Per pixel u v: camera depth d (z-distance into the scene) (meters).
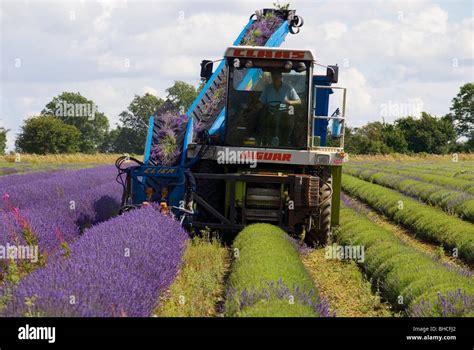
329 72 13.98
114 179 26.06
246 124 14.10
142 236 10.55
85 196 17.67
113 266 8.59
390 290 10.41
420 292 9.51
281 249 11.01
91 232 11.05
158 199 14.02
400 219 21.17
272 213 14.16
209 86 16.27
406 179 34.81
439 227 17.58
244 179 13.89
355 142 84.69
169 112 15.41
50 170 38.38
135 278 8.20
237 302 7.90
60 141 93.06
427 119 105.12
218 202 14.31
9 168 40.41
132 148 129.00
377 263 12.12
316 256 13.75
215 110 15.55
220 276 11.13
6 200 15.33
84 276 7.84
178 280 10.60
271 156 13.93
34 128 91.88
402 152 92.69
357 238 14.70
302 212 14.02
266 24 17.42
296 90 14.03
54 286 7.39
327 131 15.62
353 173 47.19
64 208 15.39
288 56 13.81
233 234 14.56
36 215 13.55
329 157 13.95
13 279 8.95
